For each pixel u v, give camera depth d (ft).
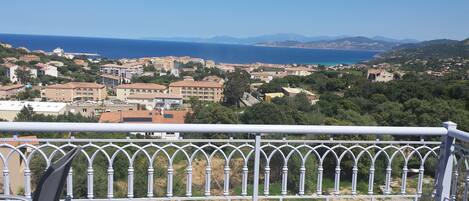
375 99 106.83
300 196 12.79
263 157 12.37
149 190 11.90
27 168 10.77
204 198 12.19
